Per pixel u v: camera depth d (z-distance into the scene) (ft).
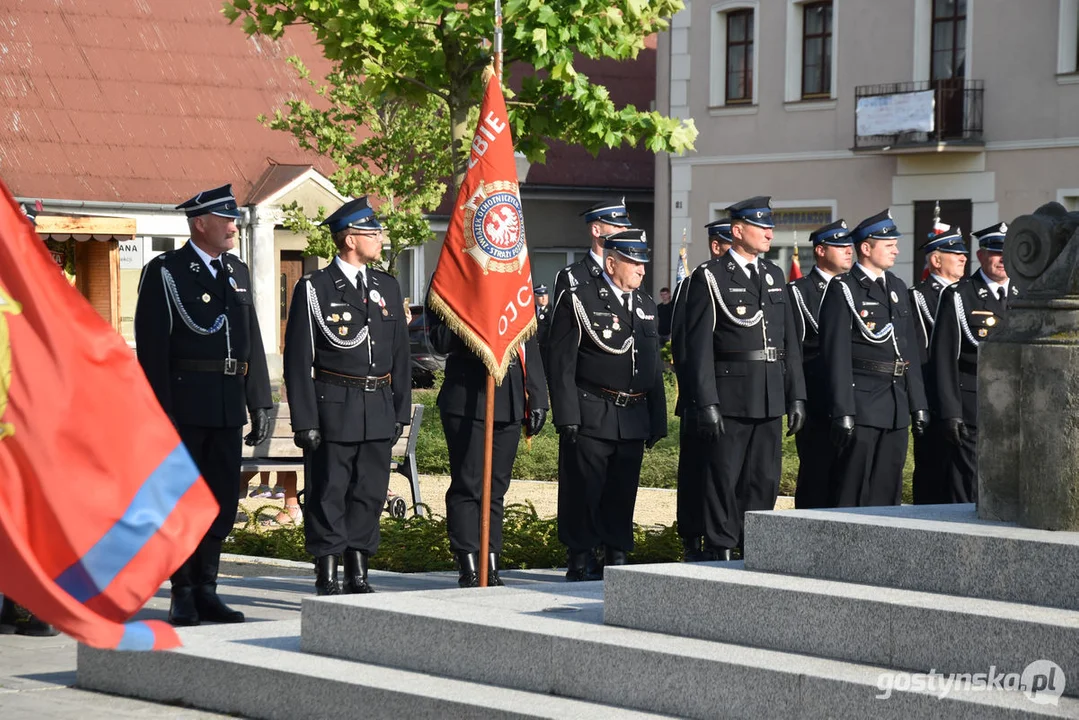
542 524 44.24
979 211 107.76
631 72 143.13
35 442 19.65
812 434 39.86
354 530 34.58
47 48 114.62
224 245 32.91
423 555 41.81
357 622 25.38
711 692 21.27
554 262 140.67
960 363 40.78
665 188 125.39
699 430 36.60
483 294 33.81
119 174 110.42
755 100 119.24
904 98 109.19
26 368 19.71
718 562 25.45
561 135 44.80
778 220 119.03
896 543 22.82
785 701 20.61
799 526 23.95
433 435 69.51
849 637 21.50
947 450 41.24
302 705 24.14
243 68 121.49
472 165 34.30
